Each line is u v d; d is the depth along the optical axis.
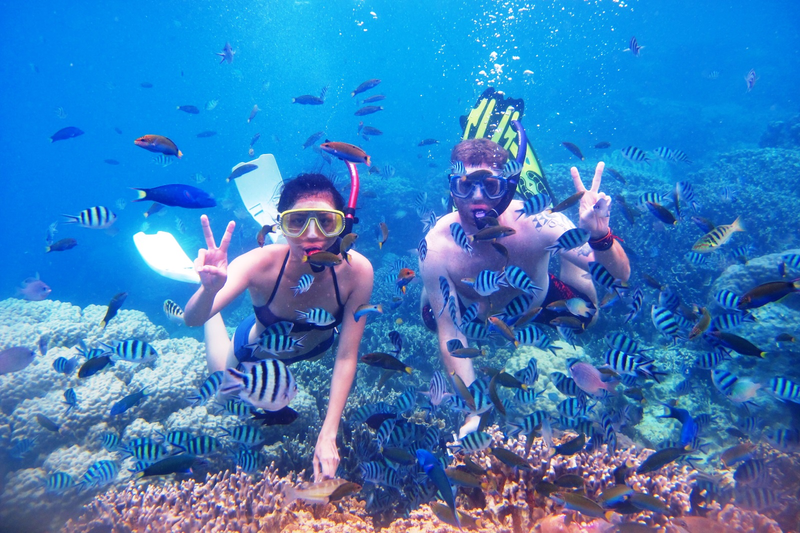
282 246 3.40
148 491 3.44
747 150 14.84
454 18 63.75
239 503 3.17
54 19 51.59
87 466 4.36
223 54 10.42
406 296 9.05
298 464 4.16
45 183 70.75
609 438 3.34
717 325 3.69
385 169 10.23
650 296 8.08
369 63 82.06
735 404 5.43
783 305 6.02
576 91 40.91
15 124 76.25
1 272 35.88
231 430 3.29
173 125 81.62
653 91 39.50
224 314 14.45
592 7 55.00
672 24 70.50
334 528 2.99
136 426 4.58
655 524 2.74
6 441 4.67
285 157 46.81
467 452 3.35
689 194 5.69
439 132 45.59
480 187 3.34
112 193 63.22
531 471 3.03
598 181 3.26
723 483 3.19
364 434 4.16
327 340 3.98
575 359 3.15
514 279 3.13
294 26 59.75
